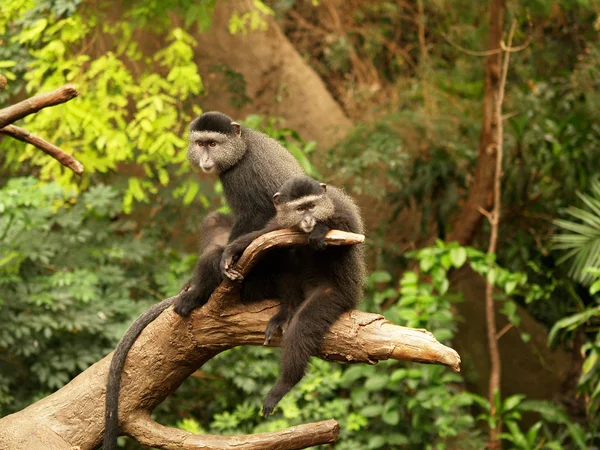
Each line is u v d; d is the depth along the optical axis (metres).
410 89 16.44
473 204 13.87
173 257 13.08
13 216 10.98
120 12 13.12
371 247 14.48
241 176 7.30
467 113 15.20
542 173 14.32
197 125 7.44
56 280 11.05
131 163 13.77
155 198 13.64
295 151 12.70
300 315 6.30
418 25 18.48
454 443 11.96
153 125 11.99
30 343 11.09
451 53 17.16
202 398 12.80
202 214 13.38
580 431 12.14
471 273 15.12
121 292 11.91
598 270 11.28
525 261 13.71
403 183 14.56
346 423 11.54
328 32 19.11
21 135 7.01
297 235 6.14
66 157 7.16
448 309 11.89
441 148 14.55
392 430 11.82
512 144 14.11
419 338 5.95
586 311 12.10
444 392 11.45
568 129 14.64
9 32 12.44
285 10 19.11
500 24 13.54
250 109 15.27
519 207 14.18
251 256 6.13
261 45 15.39
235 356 12.00
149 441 6.94
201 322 6.70
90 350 11.43
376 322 6.16
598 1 13.87
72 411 6.91
